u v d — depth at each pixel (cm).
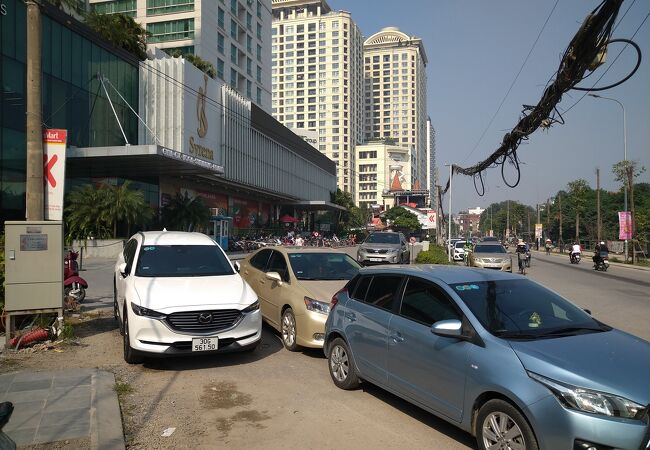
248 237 4600
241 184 4331
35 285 761
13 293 746
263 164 4984
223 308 678
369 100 18350
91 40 2883
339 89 15288
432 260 1947
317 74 15462
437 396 454
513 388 377
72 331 802
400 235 2333
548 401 355
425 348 470
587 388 349
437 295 493
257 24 6638
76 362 692
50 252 771
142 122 3200
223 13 5625
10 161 2317
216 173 3303
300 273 841
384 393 587
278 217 6184
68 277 1129
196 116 3544
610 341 425
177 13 5156
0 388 561
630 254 4400
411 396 488
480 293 481
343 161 15238
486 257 2164
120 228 2819
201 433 469
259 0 6694
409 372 490
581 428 338
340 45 15312
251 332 699
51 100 2569
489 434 398
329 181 8031
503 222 12056
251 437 462
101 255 2522
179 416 509
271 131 5234
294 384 619
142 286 705
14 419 472
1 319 797
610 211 7781
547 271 2722
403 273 550
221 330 671
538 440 357
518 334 431
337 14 15375
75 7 3042
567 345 408
